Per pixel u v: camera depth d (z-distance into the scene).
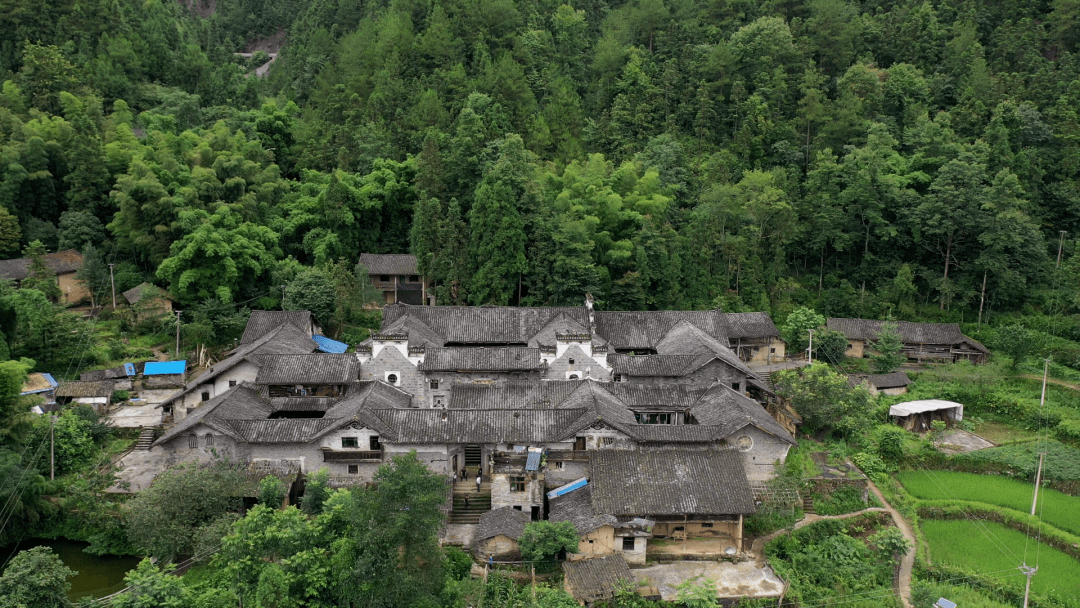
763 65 124.19
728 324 85.50
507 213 85.62
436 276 88.62
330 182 95.00
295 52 144.25
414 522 39.25
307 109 119.94
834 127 114.31
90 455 62.88
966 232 99.94
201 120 115.31
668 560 53.03
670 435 58.84
